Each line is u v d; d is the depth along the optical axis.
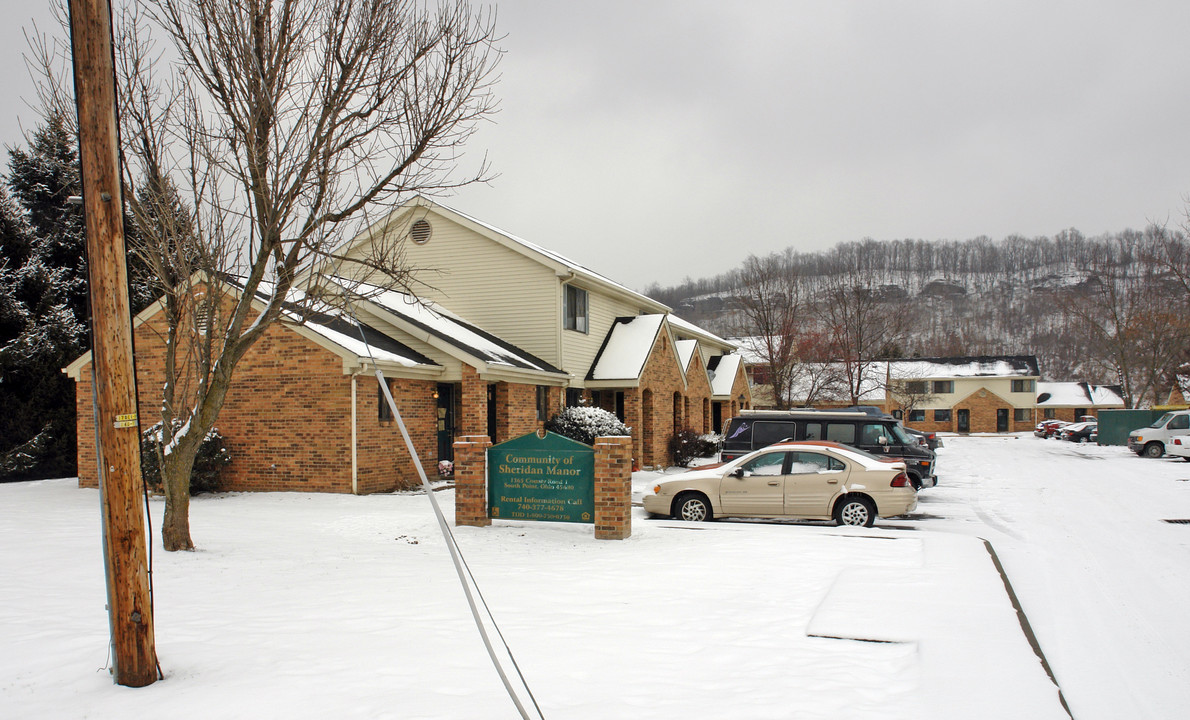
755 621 7.28
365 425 17.62
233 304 16.86
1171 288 49.59
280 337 17.83
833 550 11.13
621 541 11.84
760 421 19.23
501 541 11.72
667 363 28.14
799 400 47.12
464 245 24.84
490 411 22.08
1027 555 11.50
